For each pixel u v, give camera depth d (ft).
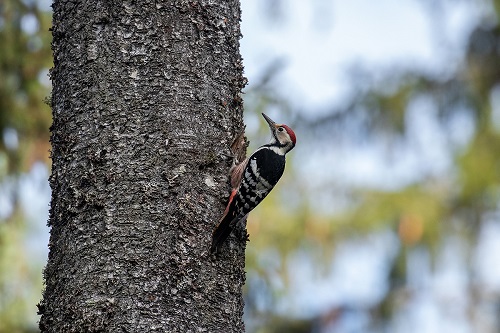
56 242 27.61
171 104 28.12
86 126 27.73
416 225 66.44
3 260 47.47
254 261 51.62
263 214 54.65
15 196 46.11
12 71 43.98
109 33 28.12
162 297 26.61
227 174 28.81
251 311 52.90
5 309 47.75
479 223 69.87
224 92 29.35
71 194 27.40
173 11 28.68
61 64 28.60
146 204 27.17
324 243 60.44
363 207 65.41
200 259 27.48
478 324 71.82
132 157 27.45
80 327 26.22
